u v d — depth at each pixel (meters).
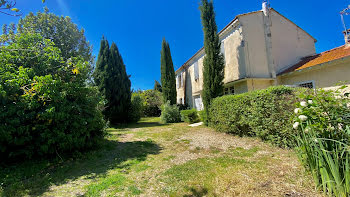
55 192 2.52
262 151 3.98
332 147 1.92
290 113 3.81
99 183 2.79
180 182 2.68
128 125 11.70
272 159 3.39
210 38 8.20
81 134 4.54
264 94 4.48
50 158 4.16
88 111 4.72
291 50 8.84
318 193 2.03
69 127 4.27
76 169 3.52
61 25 12.00
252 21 8.29
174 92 14.89
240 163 3.30
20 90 3.88
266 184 2.38
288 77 7.76
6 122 3.47
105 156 4.43
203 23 8.48
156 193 2.39
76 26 12.92
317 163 2.03
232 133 6.19
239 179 2.60
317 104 2.09
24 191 2.55
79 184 2.79
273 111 4.23
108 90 11.34
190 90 15.29
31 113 3.70
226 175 2.79
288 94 4.02
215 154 4.11
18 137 3.62
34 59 4.51
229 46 9.20
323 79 6.27
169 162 3.74
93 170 3.44
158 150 4.83
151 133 7.79
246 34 8.08
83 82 5.30
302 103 2.21
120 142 6.07
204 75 8.51
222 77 8.06
